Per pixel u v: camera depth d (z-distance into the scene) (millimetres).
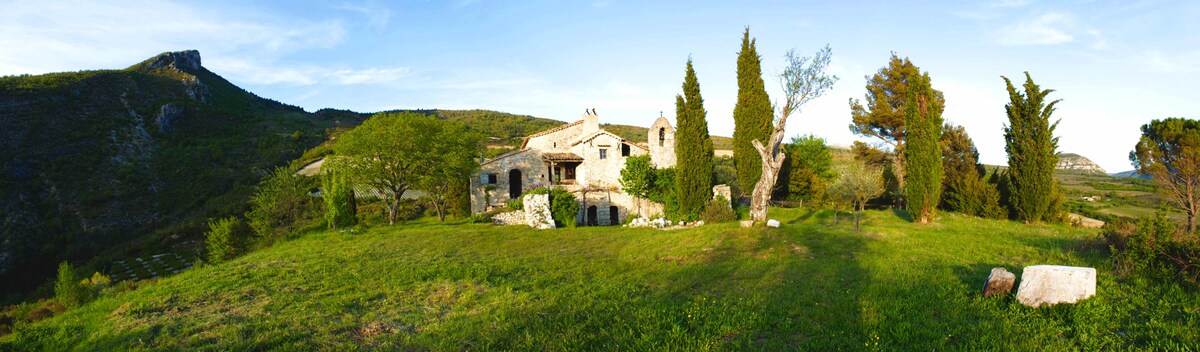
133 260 39688
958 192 31219
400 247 20312
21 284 38375
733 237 18703
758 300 10055
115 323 10062
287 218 29625
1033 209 25016
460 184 39781
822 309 9195
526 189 40281
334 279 13859
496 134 95438
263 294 12273
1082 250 13719
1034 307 8633
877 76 39938
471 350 7852
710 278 12570
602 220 37406
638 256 16766
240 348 8141
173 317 10289
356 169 32281
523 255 18188
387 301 11344
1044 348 6887
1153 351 6617
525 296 11109
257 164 71062
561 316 9312
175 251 41750
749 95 32312
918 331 7742
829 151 46000
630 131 97375
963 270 12266
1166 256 10250
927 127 24625
